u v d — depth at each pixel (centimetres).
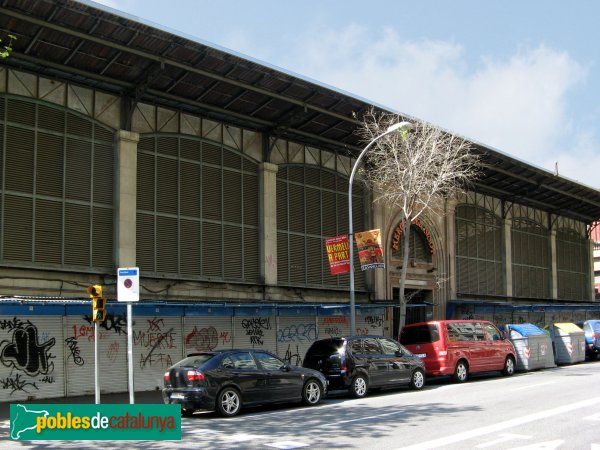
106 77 2100
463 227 3541
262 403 1561
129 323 1401
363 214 2988
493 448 995
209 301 2270
